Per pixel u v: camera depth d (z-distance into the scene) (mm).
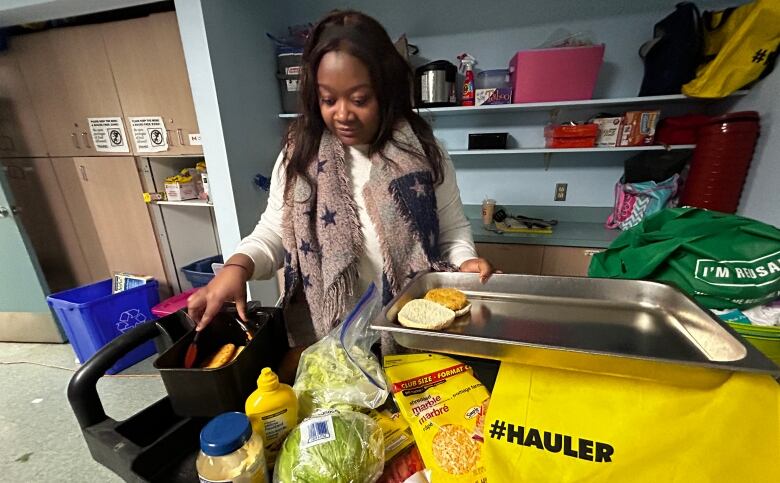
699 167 1608
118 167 2201
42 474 1302
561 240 1784
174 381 457
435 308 620
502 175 2219
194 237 2486
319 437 396
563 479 363
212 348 582
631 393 414
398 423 496
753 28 1334
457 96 1971
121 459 450
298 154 803
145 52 1897
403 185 766
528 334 586
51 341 2209
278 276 2086
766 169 1408
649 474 352
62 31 1949
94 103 2072
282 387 460
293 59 1963
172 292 2438
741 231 823
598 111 1930
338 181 776
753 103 1487
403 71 714
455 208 921
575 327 598
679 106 1820
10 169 2352
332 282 761
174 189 2217
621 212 1875
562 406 418
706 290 810
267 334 583
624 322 599
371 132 746
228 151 1702
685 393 398
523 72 1689
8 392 1755
